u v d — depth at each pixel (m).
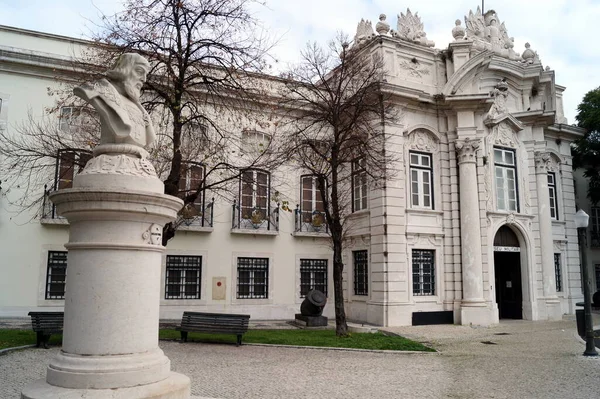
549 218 22.05
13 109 16.19
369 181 18.00
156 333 4.60
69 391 3.99
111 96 4.89
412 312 18.28
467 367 9.88
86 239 4.44
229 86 13.68
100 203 4.39
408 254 18.67
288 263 19.84
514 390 7.87
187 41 12.93
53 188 15.78
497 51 22.17
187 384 4.59
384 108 17.38
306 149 17.12
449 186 19.95
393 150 18.69
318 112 16.50
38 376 7.94
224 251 18.72
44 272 16.09
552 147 25.11
